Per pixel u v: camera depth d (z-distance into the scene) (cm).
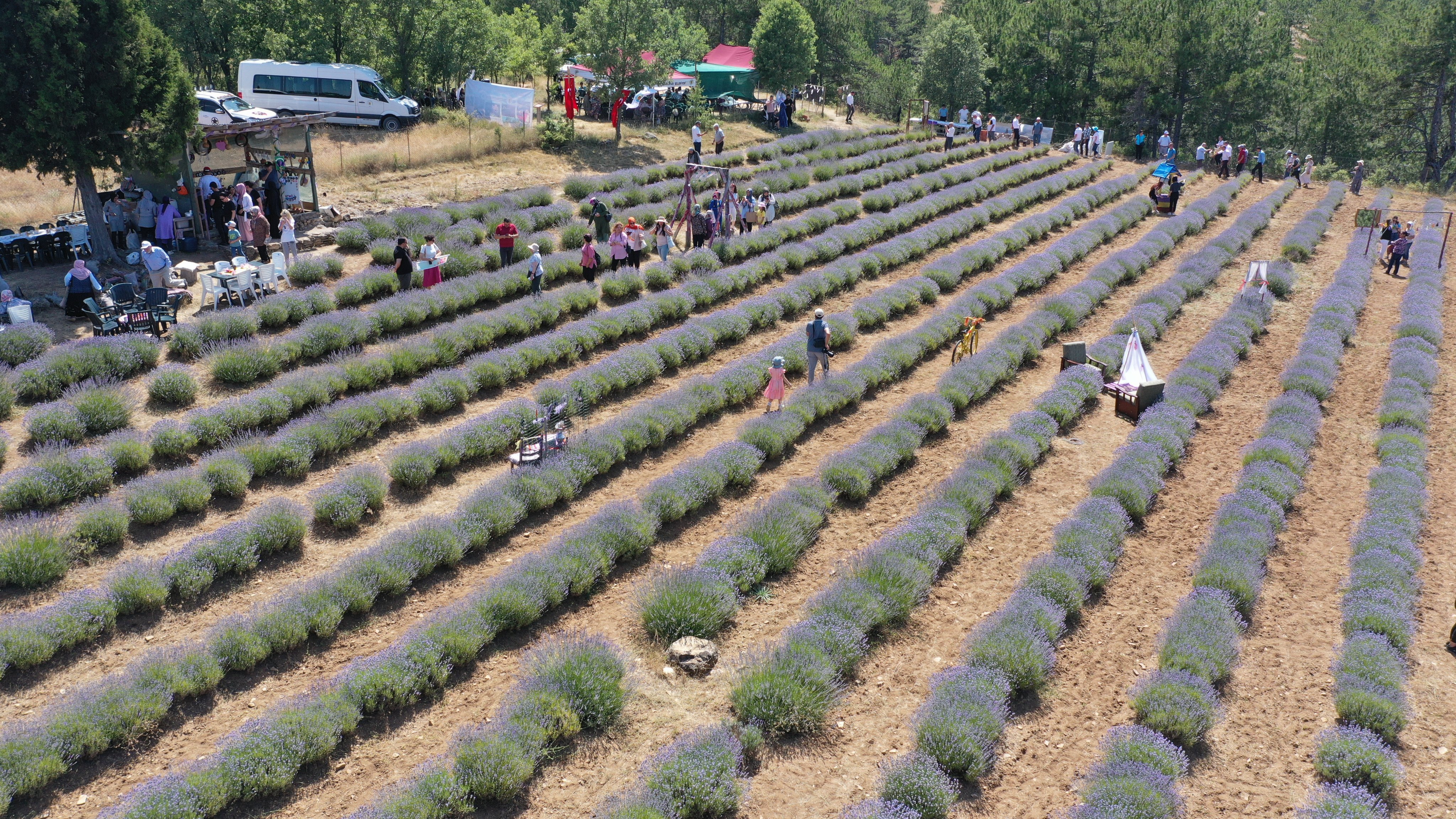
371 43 4228
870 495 1614
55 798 905
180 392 1659
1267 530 1486
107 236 2252
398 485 1528
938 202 3597
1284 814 978
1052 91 6181
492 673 1134
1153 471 1656
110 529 1273
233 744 947
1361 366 2309
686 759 959
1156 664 1220
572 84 4100
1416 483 1655
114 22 2083
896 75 6100
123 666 1084
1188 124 5916
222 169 2538
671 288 2494
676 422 1759
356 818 875
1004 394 2080
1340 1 9688
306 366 1883
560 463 1547
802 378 2084
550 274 2469
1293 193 4384
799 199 3438
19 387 1614
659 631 1210
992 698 1081
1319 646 1268
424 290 2209
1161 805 923
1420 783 1031
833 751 1041
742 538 1378
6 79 2019
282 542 1309
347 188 3098
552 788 966
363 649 1156
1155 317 2475
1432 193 4775
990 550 1466
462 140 3678
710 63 5484
